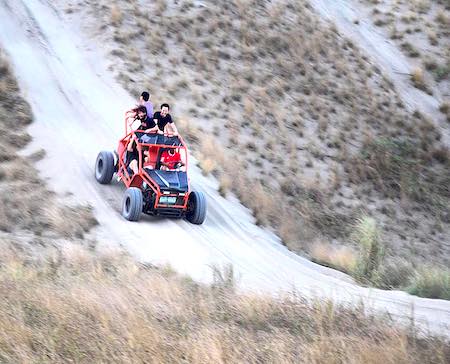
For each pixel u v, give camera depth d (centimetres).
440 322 3025
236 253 4291
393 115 7881
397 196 6725
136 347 1955
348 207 6341
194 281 3362
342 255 4938
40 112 5650
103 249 3800
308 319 2578
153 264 3725
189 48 7388
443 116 8369
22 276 2773
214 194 5219
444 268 5712
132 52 6950
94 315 2230
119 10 7425
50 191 4478
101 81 6412
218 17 8019
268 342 2209
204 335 2138
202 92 6862
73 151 5138
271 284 3759
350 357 2072
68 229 4016
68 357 1855
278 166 6444
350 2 10262
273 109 7100
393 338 2319
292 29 8462
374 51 9212
